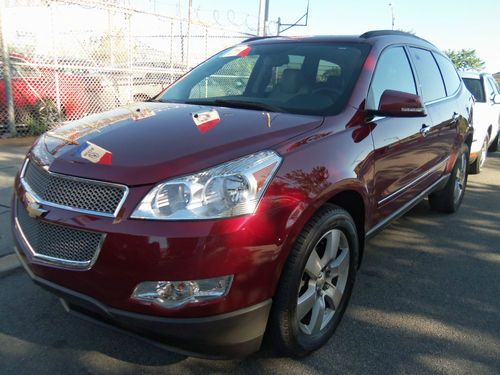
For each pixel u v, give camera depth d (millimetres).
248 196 2293
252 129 2752
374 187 3260
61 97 9148
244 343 2414
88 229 2297
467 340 3084
